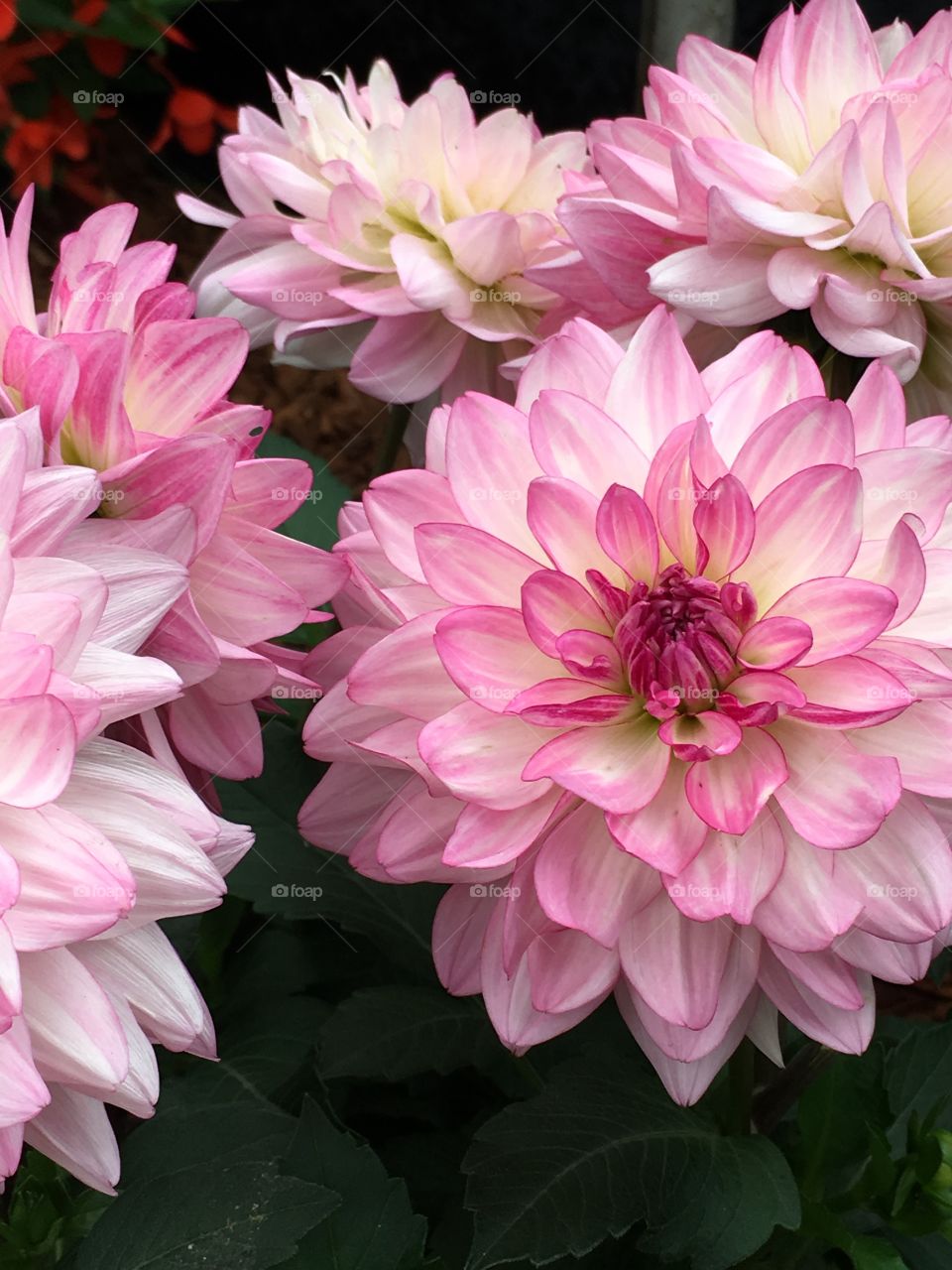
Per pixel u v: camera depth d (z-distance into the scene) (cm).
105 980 42
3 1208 54
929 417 50
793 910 44
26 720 40
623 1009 47
